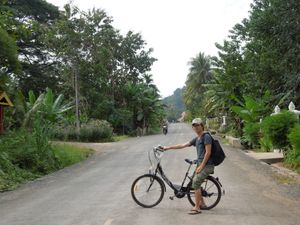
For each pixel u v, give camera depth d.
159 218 8.23
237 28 37.12
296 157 16.05
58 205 10.06
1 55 21.03
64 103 46.44
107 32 42.88
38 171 17.55
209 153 8.54
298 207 9.19
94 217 8.53
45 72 51.47
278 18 22.59
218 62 38.91
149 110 60.88
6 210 9.84
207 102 55.16
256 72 27.70
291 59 23.28
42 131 20.00
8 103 21.38
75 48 41.44
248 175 14.41
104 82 48.59
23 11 49.59
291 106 21.59
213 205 8.93
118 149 28.80
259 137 26.39
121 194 11.12
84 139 39.09
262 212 8.68
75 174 16.56
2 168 15.80
